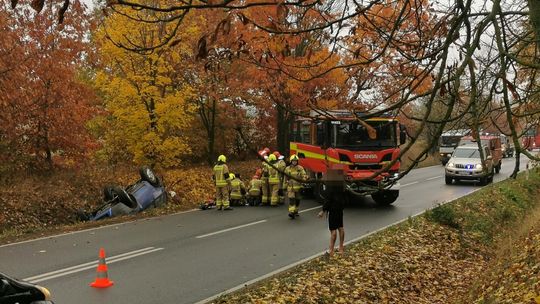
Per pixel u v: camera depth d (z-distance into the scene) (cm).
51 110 1728
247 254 1073
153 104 2028
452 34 374
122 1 272
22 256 1042
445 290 1032
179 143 2114
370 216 1606
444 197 2083
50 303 529
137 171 2269
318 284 885
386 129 1745
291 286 856
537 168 2380
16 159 1823
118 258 1028
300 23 465
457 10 438
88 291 806
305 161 2033
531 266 936
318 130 1780
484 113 482
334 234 1057
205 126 3067
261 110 2975
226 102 2588
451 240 1390
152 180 1864
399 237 1297
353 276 960
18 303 510
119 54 1811
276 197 1844
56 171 1927
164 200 1886
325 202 1056
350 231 1352
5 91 1523
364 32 524
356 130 1752
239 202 1883
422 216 1562
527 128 528
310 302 802
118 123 2048
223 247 1138
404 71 527
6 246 1143
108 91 1953
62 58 1678
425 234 1376
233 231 1333
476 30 397
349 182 341
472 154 2716
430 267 1139
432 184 2642
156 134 2045
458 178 2600
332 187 1045
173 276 901
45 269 938
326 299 827
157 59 1856
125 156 2408
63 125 1778
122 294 794
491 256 1348
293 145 2272
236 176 1919
